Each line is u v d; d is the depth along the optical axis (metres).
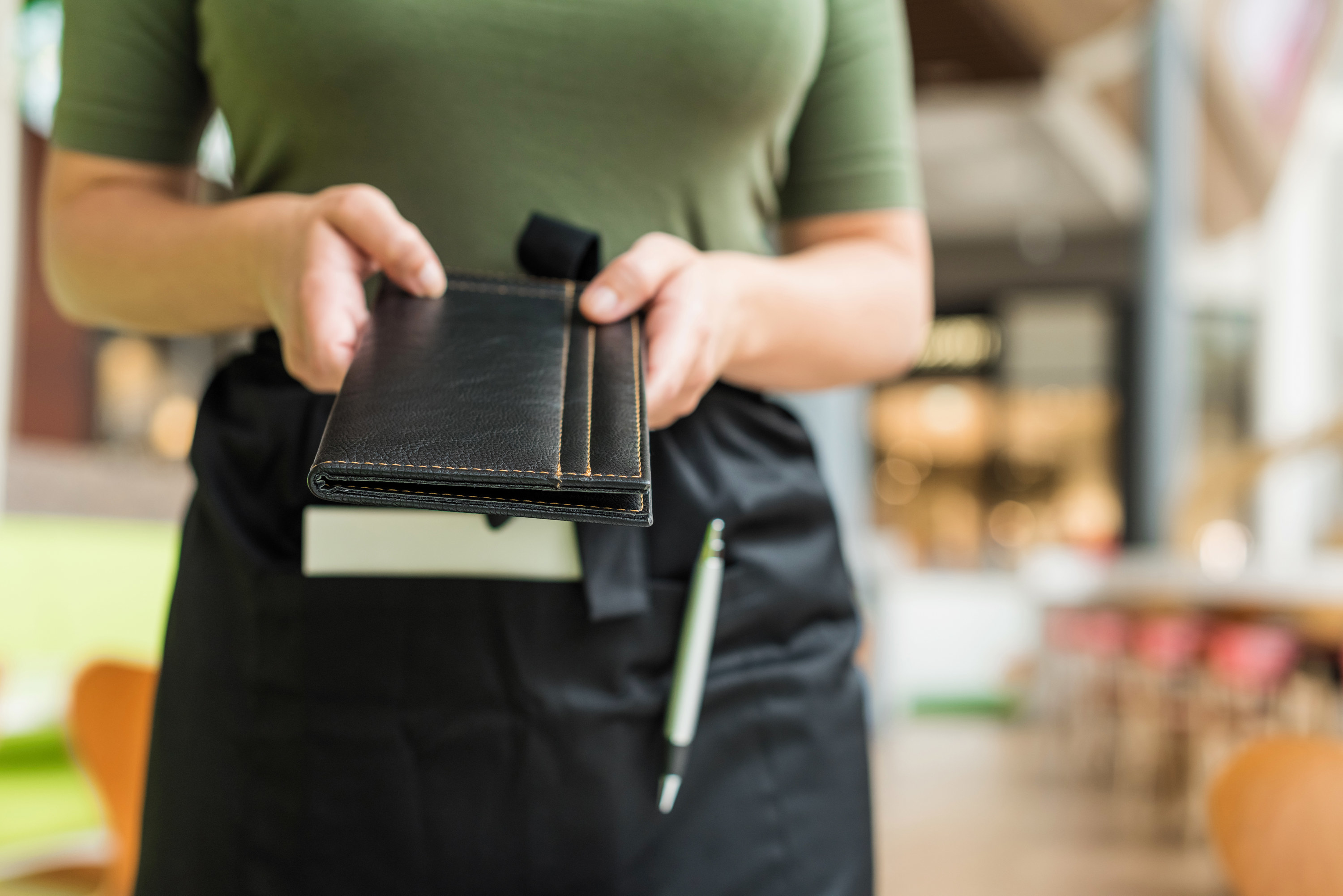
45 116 3.54
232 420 0.58
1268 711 4.20
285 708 0.55
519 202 0.59
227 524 0.55
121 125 0.64
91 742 1.50
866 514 6.49
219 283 0.56
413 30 0.56
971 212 11.91
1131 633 4.55
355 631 0.54
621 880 0.55
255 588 0.55
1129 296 12.58
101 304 0.63
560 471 0.42
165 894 0.56
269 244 0.51
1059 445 14.02
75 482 3.17
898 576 7.50
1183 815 4.14
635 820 0.55
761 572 0.59
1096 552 12.23
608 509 0.43
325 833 0.54
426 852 0.54
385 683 0.54
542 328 0.50
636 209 0.61
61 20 0.66
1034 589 5.43
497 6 0.57
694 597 0.55
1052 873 3.31
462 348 0.48
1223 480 7.34
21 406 3.98
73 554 2.68
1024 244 12.77
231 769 0.56
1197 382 12.19
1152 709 4.39
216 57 0.60
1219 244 11.45
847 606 0.63
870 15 0.74
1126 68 7.98
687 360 0.49
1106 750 5.21
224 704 0.56
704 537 0.57
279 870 0.54
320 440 0.56
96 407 4.31
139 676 1.49
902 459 14.71
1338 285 11.38
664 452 0.58
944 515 14.62
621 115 0.59
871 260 0.68
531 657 0.54
